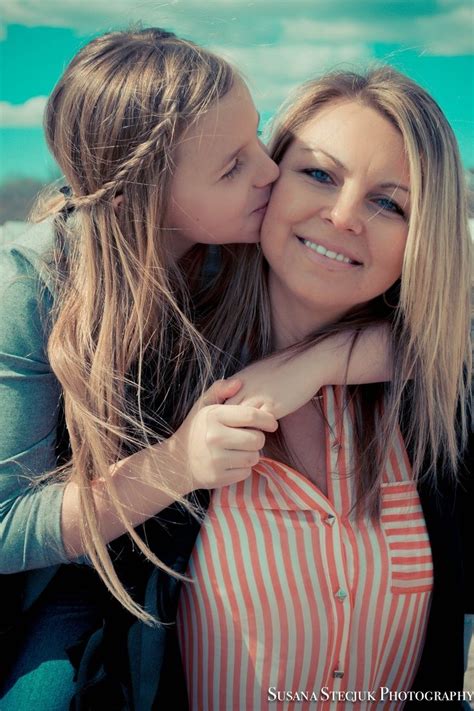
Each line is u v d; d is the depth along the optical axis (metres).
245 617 1.51
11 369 1.47
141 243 1.49
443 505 1.61
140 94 1.44
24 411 1.48
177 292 1.65
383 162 1.43
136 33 1.56
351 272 1.48
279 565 1.50
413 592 1.55
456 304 1.56
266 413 1.42
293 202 1.45
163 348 1.61
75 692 1.49
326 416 1.57
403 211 1.47
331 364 1.52
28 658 1.55
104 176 1.48
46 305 1.51
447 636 1.59
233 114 1.46
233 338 1.65
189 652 1.58
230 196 1.49
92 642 1.48
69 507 1.45
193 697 1.59
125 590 1.50
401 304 1.52
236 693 1.54
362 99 1.46
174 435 1.47
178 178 1.48
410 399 1.63
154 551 1.55
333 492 1.54
